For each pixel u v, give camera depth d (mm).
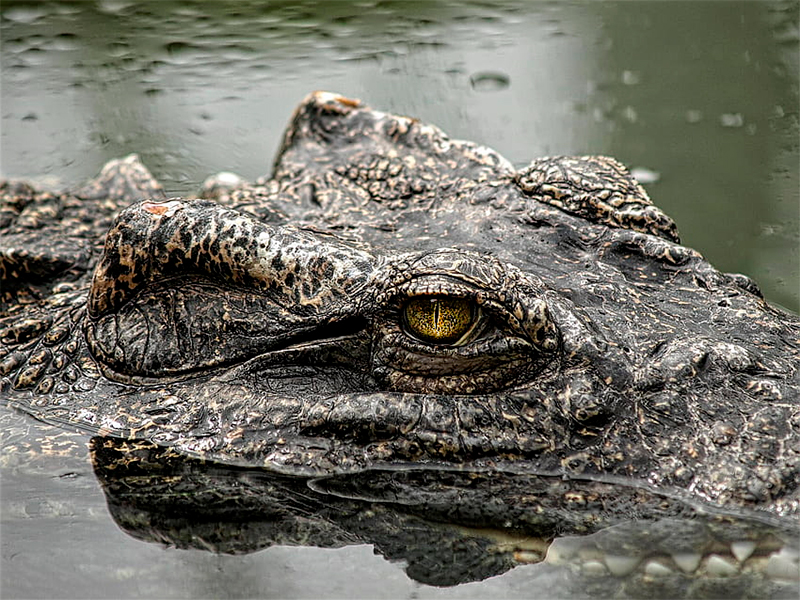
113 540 8398
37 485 8977
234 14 29203
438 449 8672
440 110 22594
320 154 12555
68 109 23297
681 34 27109
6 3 29750
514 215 10680
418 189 11523
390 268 8883
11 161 20609
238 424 9141
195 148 21344
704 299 9680
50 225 12430
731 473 8078
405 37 27156
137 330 9648
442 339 8688
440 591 7723
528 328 8594
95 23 28578
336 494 8719
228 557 8195
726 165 20109
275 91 24062
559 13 28781
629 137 21344
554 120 22125
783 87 23766
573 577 7758
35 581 7941
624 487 8289
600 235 10344
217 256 9289
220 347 9438
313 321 9109
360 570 8000
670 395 8500
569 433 8523
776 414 8305
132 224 9406
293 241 9250
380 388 8992
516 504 8383
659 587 7570
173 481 8938
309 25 28219
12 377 10094
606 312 9203
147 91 24234
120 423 9430
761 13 28281
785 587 7430
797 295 15102
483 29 27672
